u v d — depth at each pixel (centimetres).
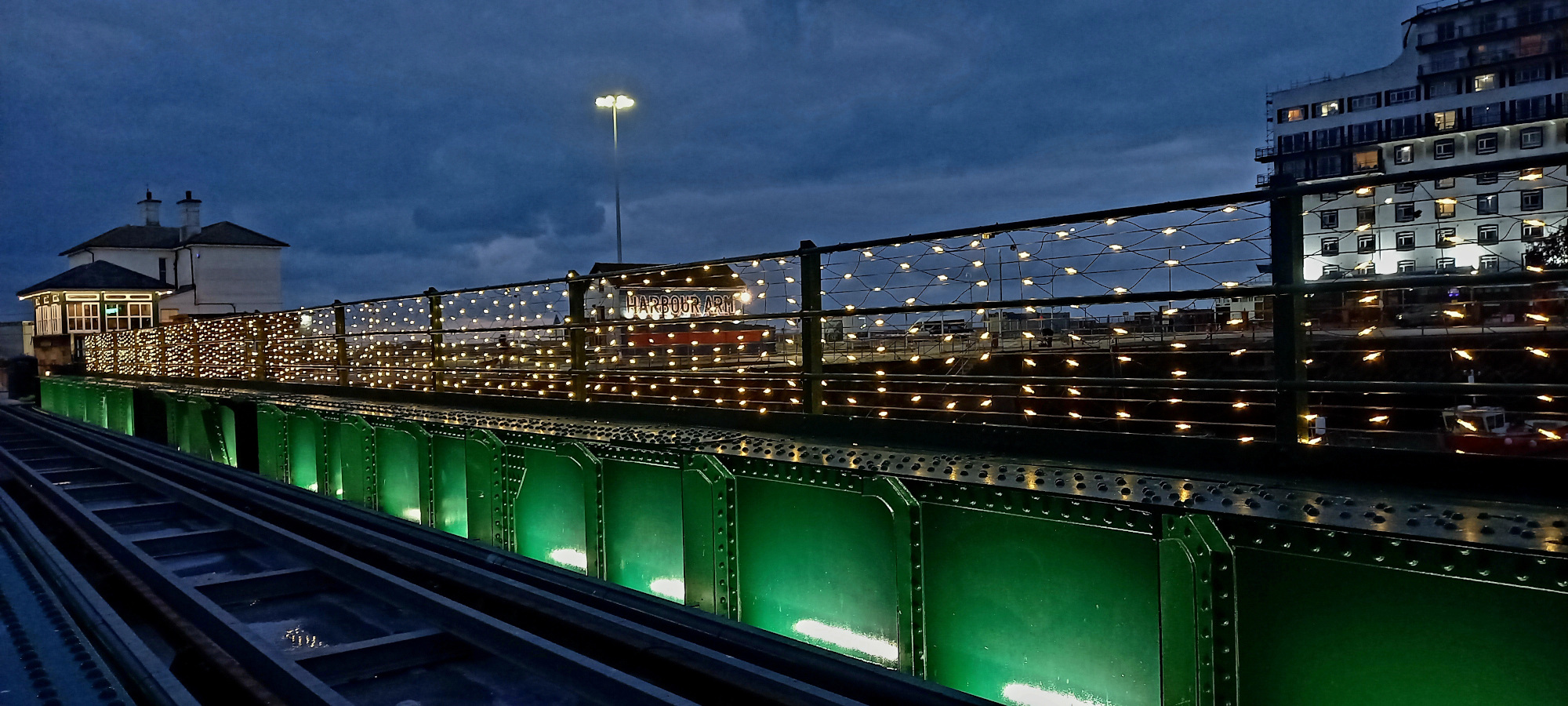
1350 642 323
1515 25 5725
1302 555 334
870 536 500
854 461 514
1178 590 365
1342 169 6256
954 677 457
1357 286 371
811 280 634
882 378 582
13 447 1956
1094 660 400
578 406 848
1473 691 297
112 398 2105
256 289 5288
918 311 554
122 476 1467
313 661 546
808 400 636
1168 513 368
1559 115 5588
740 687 491
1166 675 370
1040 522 418
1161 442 448
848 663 486
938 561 463
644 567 658
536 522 769
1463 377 1515
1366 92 6209
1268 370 1522
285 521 1066
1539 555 279
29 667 403
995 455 509
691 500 611
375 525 959
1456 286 347
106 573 874
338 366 1312
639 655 550
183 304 5069
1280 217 413
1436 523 312
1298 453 403
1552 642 280
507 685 533
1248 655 347
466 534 866
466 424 846
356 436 1054
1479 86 5816
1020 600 427
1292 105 6488
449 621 613
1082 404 1762
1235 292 419
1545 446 1309
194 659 606
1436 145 5869
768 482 557
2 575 550
